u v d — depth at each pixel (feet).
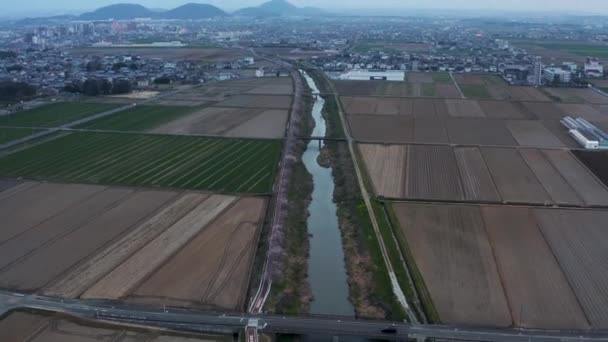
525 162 402.52
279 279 236.43
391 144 456.04
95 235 278.05
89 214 304.50
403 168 391.04
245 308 213.46
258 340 192.85
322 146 464.65
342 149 446.60
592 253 258.98
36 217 300.61
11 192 339.36
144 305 215.10
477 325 201.87
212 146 447.01
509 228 285.84
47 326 201.77
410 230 284.41
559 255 256.73
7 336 195.93
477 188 347.36
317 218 316.60
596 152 425.28
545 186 350.84
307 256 267.18
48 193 337.31
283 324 202.80
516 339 192.95
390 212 308.19
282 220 295.89
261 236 275.59
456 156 419.13
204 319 205.36
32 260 252.83
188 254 256.73
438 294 222.69
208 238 273.13
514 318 206.39
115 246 265.54
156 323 203.10
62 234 279.49
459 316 207.51
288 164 397.80
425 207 316.19
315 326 201.57
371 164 402.52
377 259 255.91
